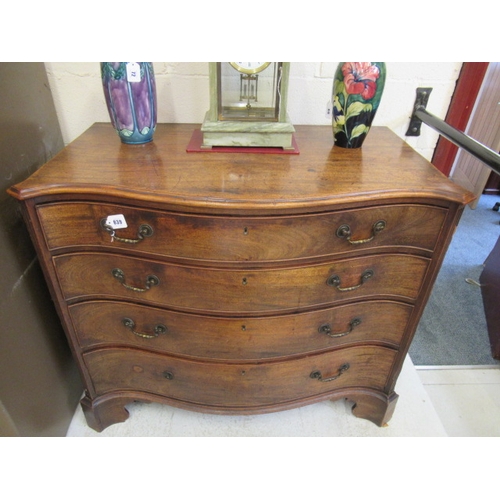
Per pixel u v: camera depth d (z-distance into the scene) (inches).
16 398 36.1
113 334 39.3
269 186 30.4
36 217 30.9
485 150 34.3
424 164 35.9
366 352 41.9
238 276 33.2
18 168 36.5
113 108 36.0
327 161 35.9
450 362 60.5
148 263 33.3
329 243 32.2
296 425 48.6
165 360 40.5
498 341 61.2
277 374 41.1
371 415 47.9
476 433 49.7
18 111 36.8
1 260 34.1
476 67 45.6
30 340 38.9
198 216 29.7
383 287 36.7
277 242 31.3
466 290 76.7
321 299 35.9
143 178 31.0
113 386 43.9
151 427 47.7
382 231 32.7
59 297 35.5
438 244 33.7
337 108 37.7
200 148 37.5
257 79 35.8
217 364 40.0
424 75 46.0
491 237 94.0
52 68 43.3
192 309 35.8
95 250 33.4
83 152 36.2
